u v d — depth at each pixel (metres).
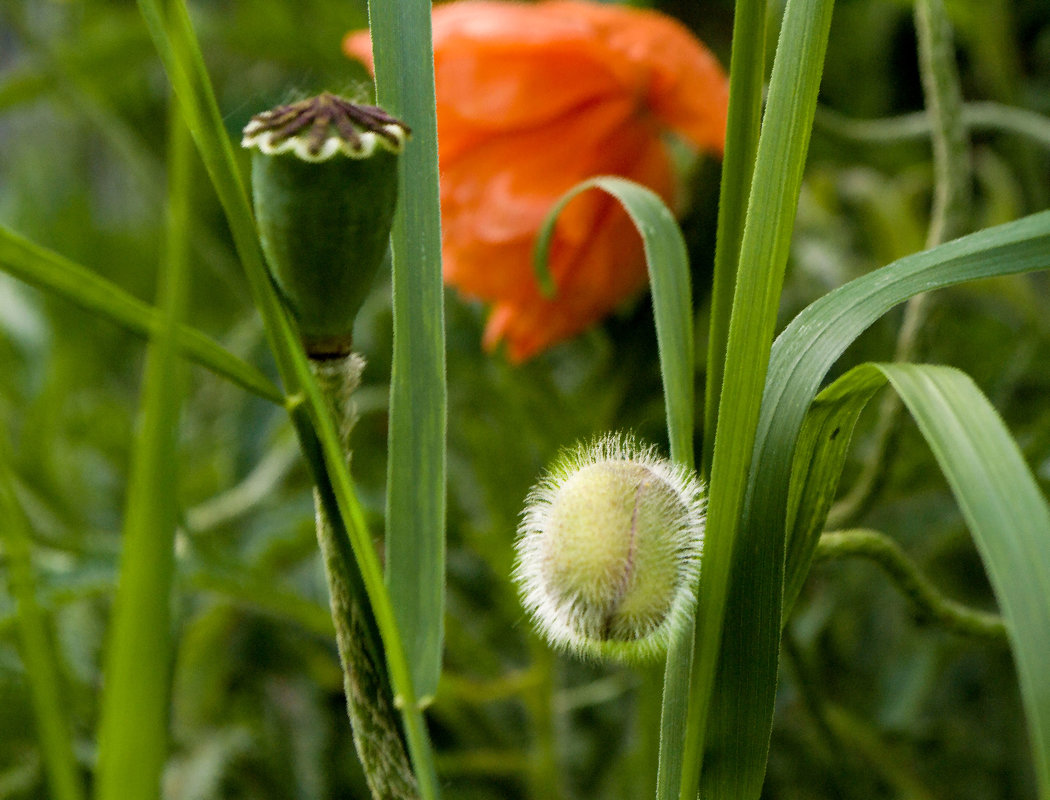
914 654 0.56
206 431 0.76
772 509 0.28
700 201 0.51
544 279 0.34
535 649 0.50
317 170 0.26
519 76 0.42
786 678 0.54
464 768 0.52
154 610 0.24
